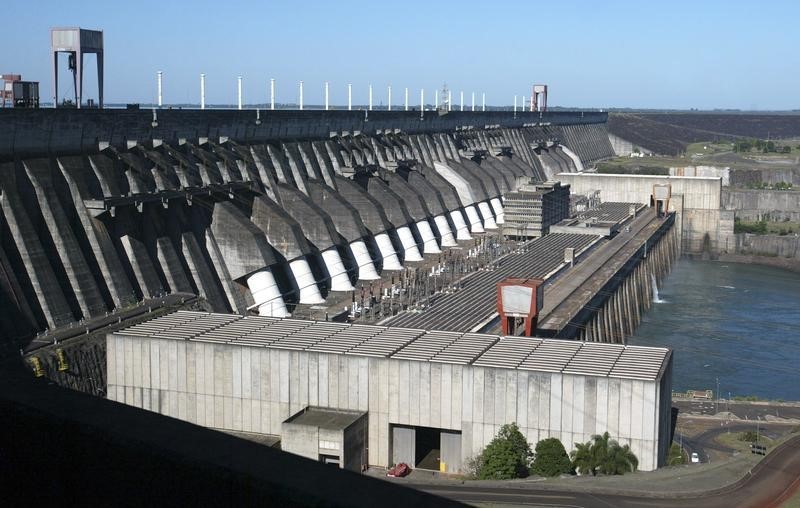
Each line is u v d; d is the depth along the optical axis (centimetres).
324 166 18638
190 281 13000
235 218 13788
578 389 8238
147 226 12619
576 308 14062
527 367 8500
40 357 9300
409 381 8656
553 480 7831
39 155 11600
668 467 8356
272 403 9088
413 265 18488
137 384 9500
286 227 14750
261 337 9544
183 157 14025
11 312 9962
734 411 11819
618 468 8044
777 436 10638
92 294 11169
